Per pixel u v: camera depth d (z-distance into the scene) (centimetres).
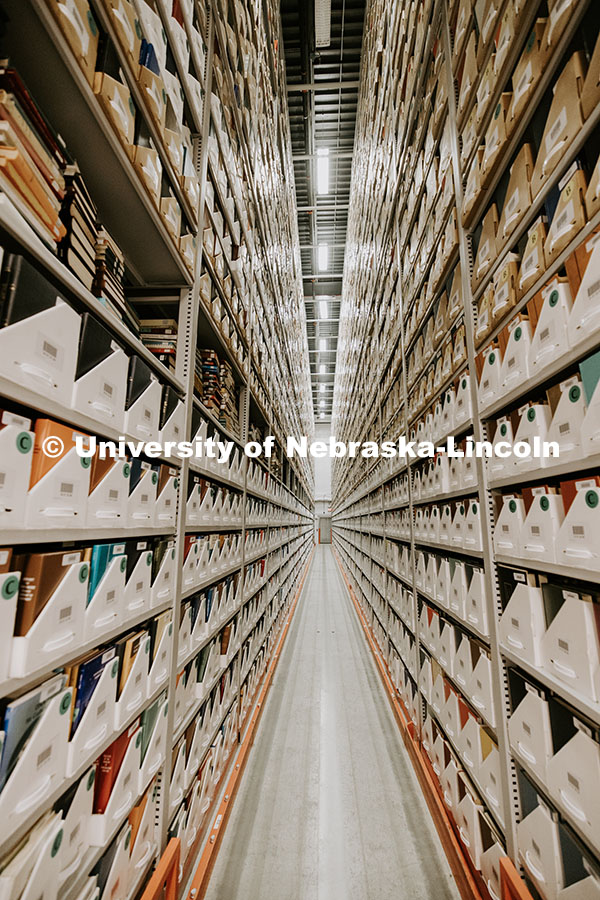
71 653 85
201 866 166
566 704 104
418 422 249
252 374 311
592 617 92
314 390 2041
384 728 299
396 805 220
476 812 148
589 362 90
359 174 633
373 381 471
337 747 275
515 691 127
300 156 760
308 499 1440
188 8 149
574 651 96
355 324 713
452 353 183
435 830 201
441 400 200
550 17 98
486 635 142
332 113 737
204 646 186
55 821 80
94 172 113
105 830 97
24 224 72
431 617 220
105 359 98
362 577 662
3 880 66
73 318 85
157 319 168
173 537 148
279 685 378
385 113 346
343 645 496
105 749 100
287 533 635
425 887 171
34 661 73
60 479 81
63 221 96
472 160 151
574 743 95
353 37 625
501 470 132
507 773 127
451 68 168
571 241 98
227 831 201
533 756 111
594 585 107
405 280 283
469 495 197
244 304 271
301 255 1091
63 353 82
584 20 93
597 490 88
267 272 381
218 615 212
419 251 235
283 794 228
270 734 291
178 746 154
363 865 182
